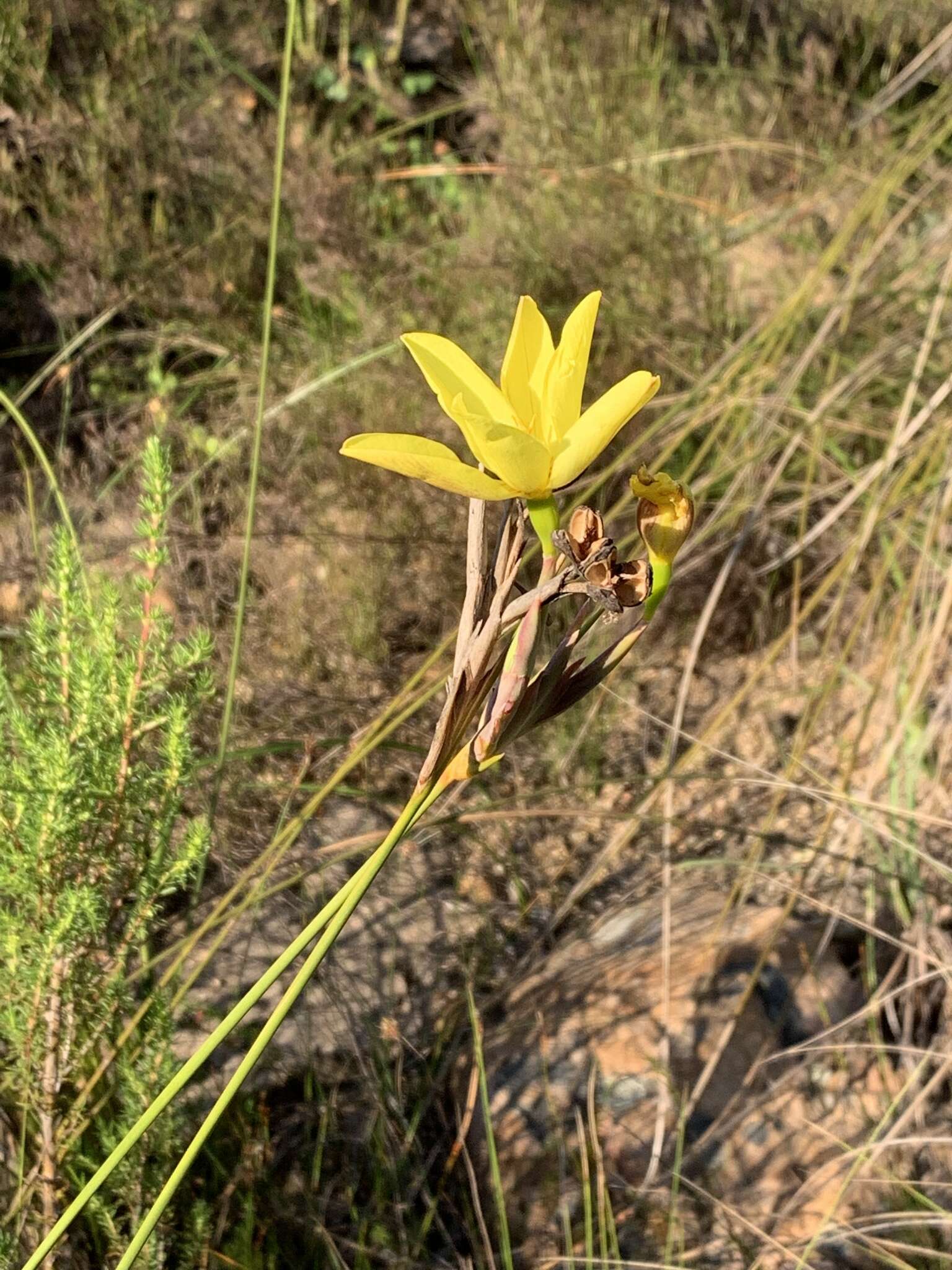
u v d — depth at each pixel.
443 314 0.50
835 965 0.37
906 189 0.57
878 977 0.38
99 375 0.51
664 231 0.52
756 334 0.48
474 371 0.17
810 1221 0.32
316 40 0.66
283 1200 0.31
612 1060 0.34
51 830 0.23
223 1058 0.34
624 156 0.56
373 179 0.59
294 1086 0.34
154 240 0.52
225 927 0.31
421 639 0.46
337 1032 0.35
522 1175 0.32
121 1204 0.26
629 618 0.36
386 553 0.45
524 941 0.39
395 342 0.47
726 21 0.71
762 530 0.46
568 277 0.50
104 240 0.50
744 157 0.62
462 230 0.58
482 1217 0.31
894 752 0.39
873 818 0.39
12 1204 0.26
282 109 0.31
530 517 0.17
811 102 0.63
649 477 0.17
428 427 0.46
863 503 0.47
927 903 0.38
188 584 0.44
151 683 0.25
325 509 0.47
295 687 0.43
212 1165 0.30
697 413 0.45
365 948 0.38
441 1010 0.37
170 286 0.51
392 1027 0.36
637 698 0.46
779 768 0.44
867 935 0.38
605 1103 0.33
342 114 0.63
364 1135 0.33
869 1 0.67
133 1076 0.26
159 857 0.25
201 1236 0.27
